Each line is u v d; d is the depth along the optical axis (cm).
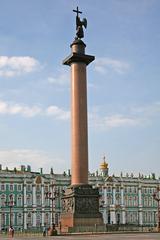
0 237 6084
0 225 12412
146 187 14875
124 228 6562
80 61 6253
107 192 14212
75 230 5809
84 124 6041
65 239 4575
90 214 5944
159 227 6719
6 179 12794
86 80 6241
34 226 12638
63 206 6284
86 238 4688
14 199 12769
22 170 13388
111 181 14312
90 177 14112
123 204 14350
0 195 12638
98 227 5941
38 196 13038
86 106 6122
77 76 6200
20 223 12675
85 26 6650
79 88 6144
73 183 6025
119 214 14225
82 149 5972
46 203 13075
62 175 13475
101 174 14638
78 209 5906
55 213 13000
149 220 14700
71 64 6306
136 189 14700
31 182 13050
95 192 6016
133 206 14525
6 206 12594
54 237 5225
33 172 13412
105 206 14062
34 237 5678
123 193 14450
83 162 5959
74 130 6028
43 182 13150
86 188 5969
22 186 12950
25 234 7138
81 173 5959
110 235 5300
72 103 6147
